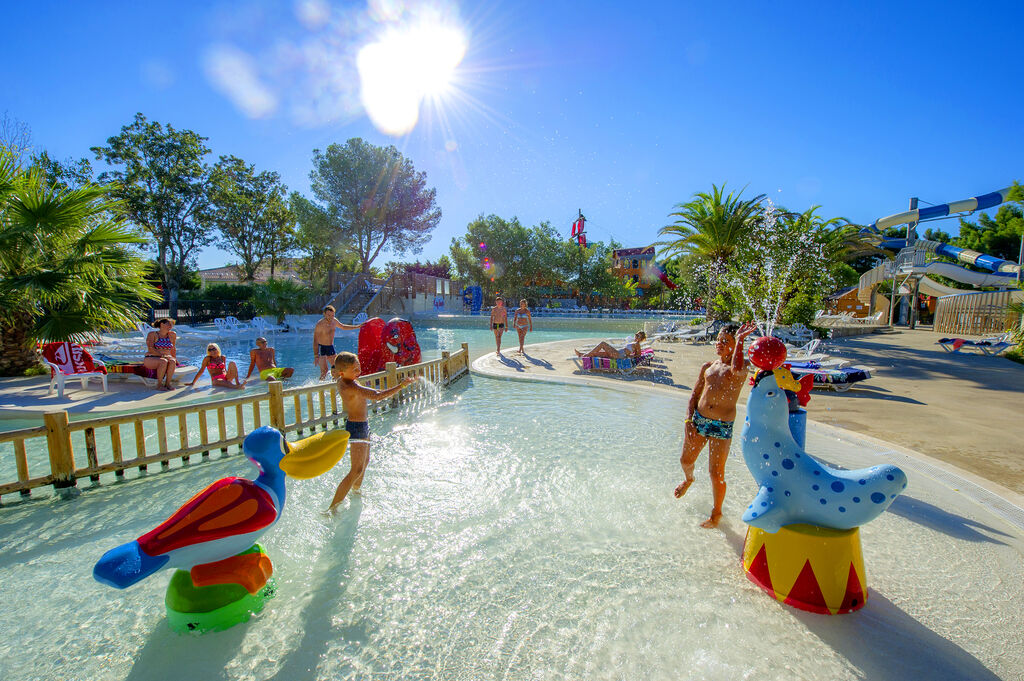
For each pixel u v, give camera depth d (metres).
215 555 2.65
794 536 2.78
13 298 8.58
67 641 2.57
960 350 15.45
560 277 49.91
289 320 23.23
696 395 3.86
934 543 3.46
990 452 5.27
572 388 9.34
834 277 21.45
